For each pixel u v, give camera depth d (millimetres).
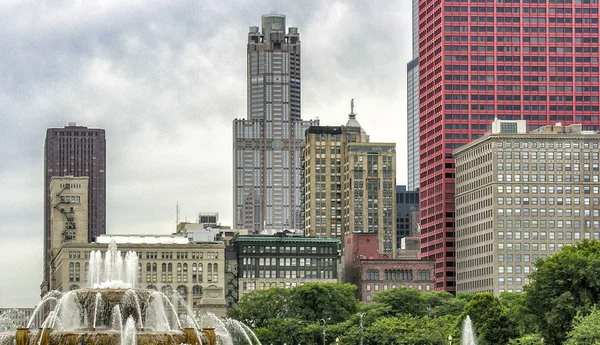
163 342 187000
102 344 184250
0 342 185750
